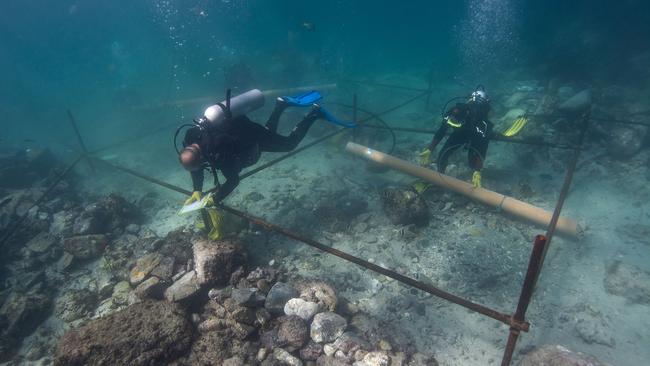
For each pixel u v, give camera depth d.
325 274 4.77
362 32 38.97
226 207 4.01
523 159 7.11
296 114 10.93
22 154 9.72
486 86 13.30
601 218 5.31
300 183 7.34
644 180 6.02
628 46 13.16
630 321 3.68
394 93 13.56
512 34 18.56
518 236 5.11
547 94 9.86
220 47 26.00
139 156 9.82
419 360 3.44
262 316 3.72
